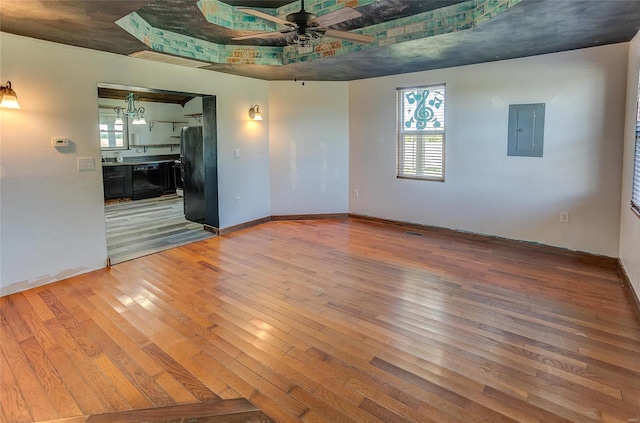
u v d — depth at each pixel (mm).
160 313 3129
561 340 2654
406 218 5914
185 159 6258
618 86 3939
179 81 4789
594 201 4211
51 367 2422
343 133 6402
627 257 3656
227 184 5602
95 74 3934
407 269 4070
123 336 2781
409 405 2061
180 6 3309
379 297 3385
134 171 8555
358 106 6203
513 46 4000
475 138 5020
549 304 3203
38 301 3357
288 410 2039
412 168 5762
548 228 4559
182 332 2834
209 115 5395
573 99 4219
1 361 2484
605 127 4062
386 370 2359
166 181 9188
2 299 3398
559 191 4430
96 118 3988
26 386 2244
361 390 2186
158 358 2512
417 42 3838
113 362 2473
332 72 5430
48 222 3713
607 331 2762
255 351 2582
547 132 4430
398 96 5734
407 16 3768
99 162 4055
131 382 2277
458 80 5070
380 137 6027
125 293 3523
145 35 3674
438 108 5383
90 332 2840
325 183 6488
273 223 6246
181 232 5684
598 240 4227
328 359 2480
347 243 5066
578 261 4262
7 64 3326
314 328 2869
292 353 2555
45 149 3639
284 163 6320
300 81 6141
